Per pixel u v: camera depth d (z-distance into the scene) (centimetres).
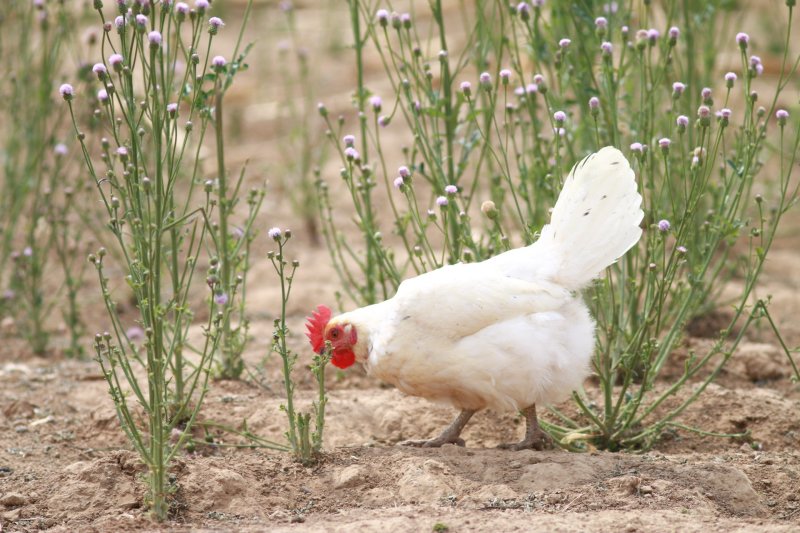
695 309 1709
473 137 1612
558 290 1311
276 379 1770
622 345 1628
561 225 1322
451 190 1485
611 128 1616
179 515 1178
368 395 1678
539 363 1288
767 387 1755
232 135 3303
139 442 1161
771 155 2511
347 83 3866
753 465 1340
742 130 1559
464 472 1264
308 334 1462
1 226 2380
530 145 2277
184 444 1401
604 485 1206
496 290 1294
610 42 1703
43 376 1839
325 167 3073
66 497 1218
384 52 3984
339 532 1071
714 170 2145
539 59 1711
